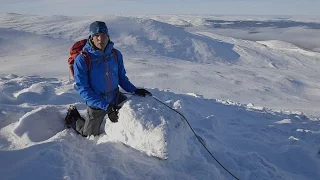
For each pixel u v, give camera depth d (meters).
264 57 71.31
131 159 3.46
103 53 3.91
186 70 36.50
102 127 4.39
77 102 6.05
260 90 29.64
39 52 58.72
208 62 64.81
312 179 4.13
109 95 4.05
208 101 7.95
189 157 3.70
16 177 2.81
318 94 31.70
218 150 4.07
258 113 7.27
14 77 12.64
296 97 28.36
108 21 88.12
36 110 4.52
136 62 41.03
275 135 5.55
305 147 4.73
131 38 74.56
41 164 2.94
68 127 4.43
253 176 3.63
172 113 3.71
